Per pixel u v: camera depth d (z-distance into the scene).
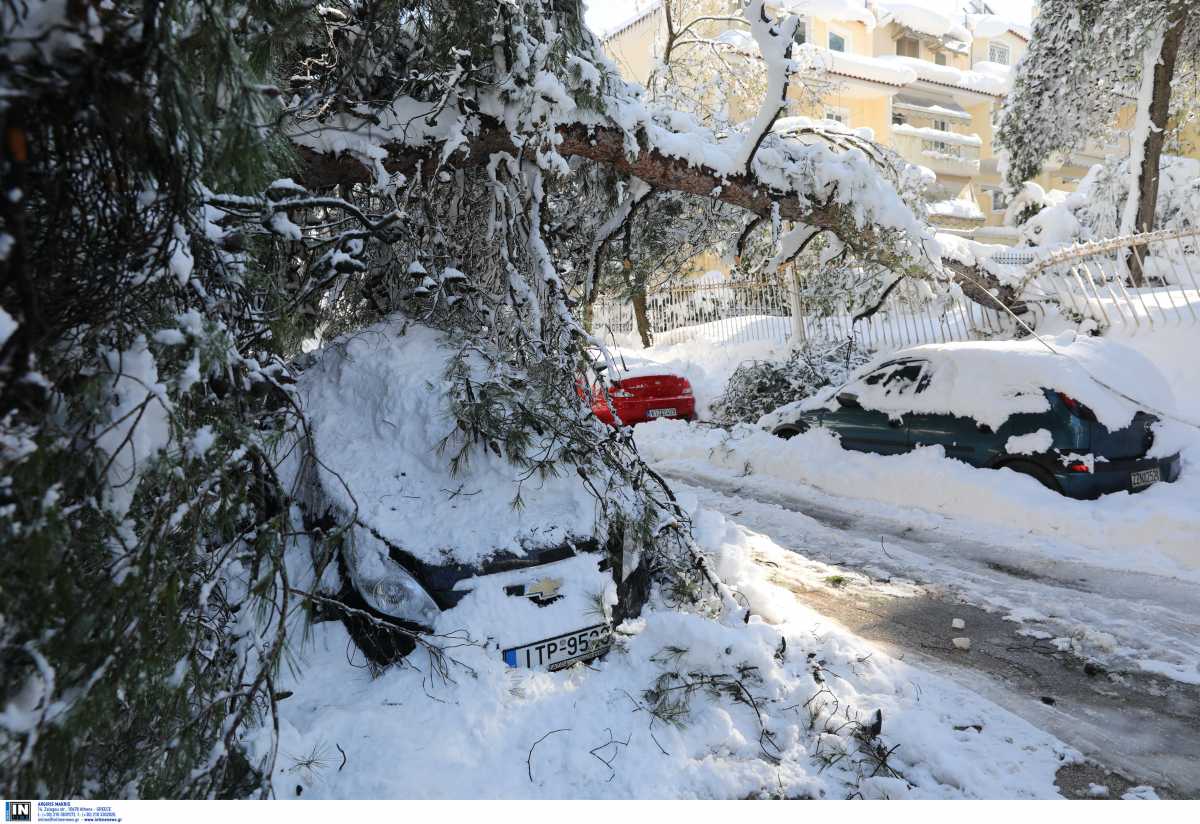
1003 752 3.14
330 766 2.80
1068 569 5.23
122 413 2.04
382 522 3.62
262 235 3.10
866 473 7.36
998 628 4.43
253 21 2.73
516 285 5.31
